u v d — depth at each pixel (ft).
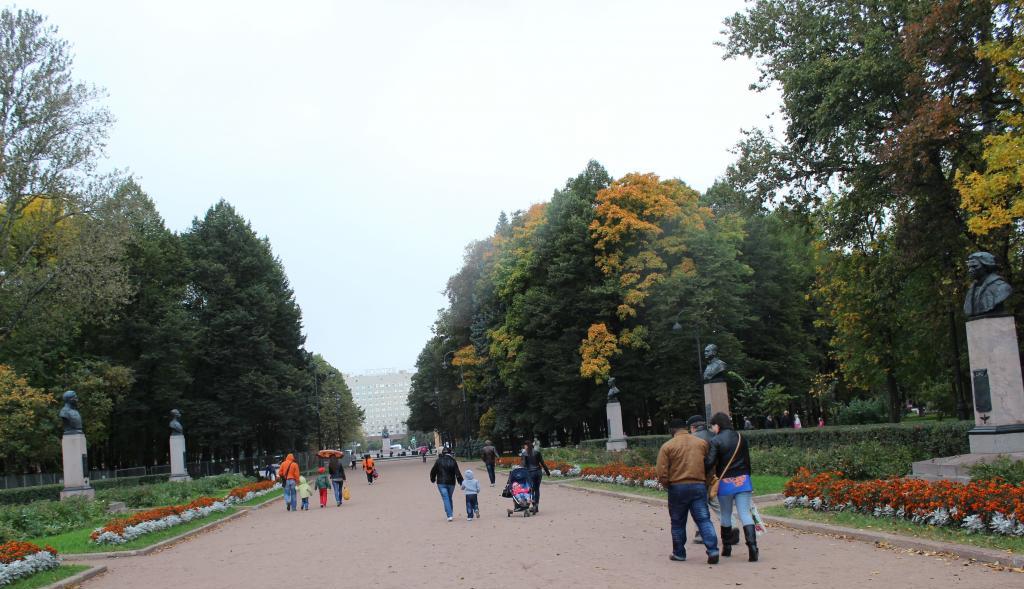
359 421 537.24
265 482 123.13
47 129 106.22
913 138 68.64
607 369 134.21
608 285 138.00
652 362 143.33
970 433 50.31
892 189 77.36
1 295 110.83
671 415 145.18
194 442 173.88
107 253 110.73
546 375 148.87
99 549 54.44
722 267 138.00
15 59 104.12
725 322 140.77
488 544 45.01
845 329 117.08
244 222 199.93
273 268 209.15
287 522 73.51
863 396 190.60
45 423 122.62
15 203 107.76
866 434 66.64
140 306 155.63
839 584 26.81
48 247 118.21
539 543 43.62
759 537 39.37
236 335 177.47
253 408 179.93
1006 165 57.98
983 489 34.06
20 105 105.40
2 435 109.29
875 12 80.64
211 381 179.11
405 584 33.40
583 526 50.52
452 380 260.62
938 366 116.88
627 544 40.65
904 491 38.11
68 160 107.76
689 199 146.10
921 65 71.41
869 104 78.38
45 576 42.37
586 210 145.89
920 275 96.48
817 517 42.01
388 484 137.28
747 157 93.04
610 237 139.03
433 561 39.81
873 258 97.55
